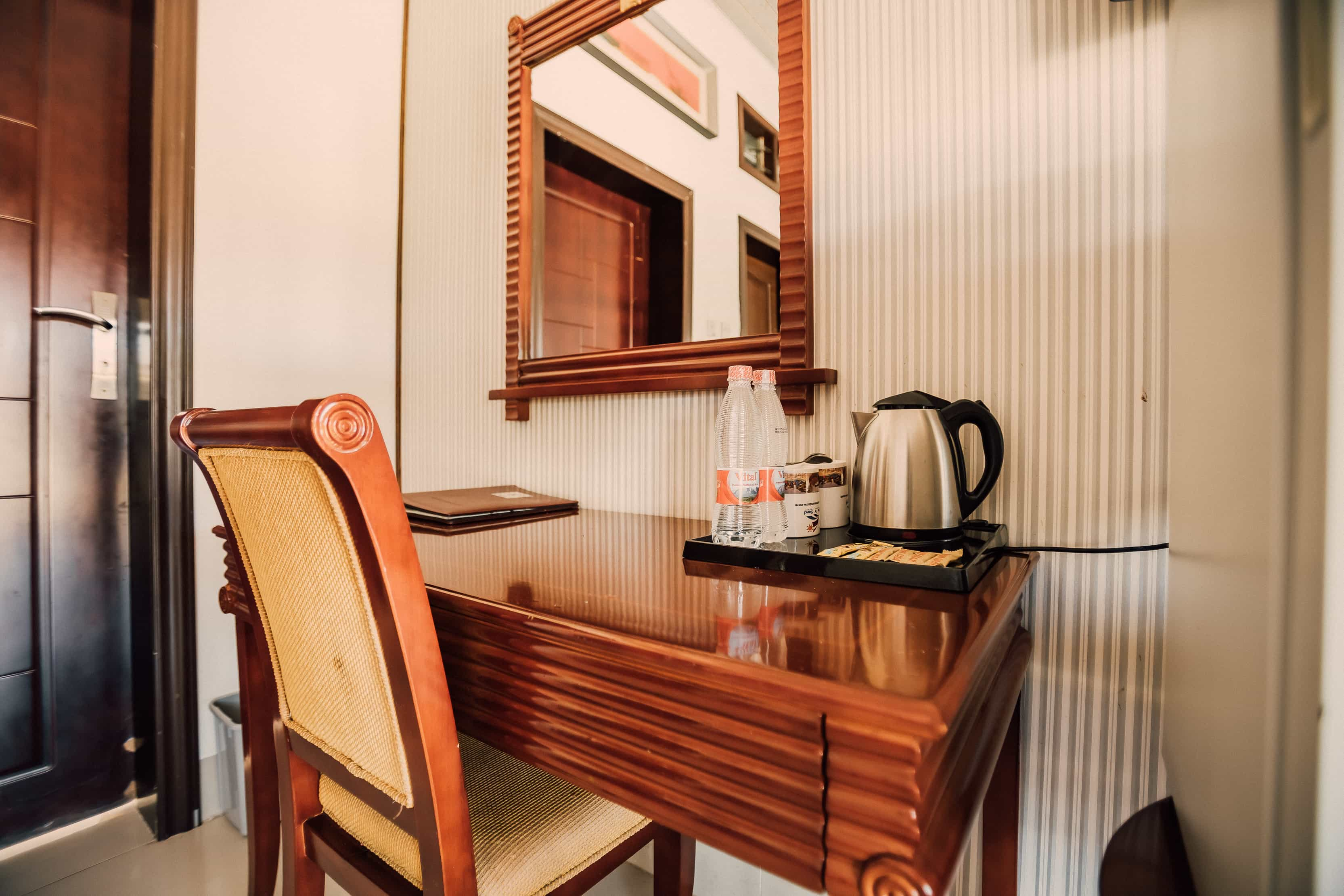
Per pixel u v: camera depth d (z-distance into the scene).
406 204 1.88
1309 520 0.28
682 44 1.20
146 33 1.45
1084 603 0.84
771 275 1.08
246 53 1.59
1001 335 0.89
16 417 1.34
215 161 1.54
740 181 1.11
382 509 0.52
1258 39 0.32
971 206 0.91
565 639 0.54
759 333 1.10
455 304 1.72
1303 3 0.28
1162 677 0.79
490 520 1.22
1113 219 0.81
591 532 1.08
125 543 1.49
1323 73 0.27
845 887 0.39
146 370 1.45
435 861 0.58
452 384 1.73
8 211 1.33
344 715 0.66
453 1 1.73
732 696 0.45
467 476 1.69
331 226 1.76
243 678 1.06
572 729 0.55
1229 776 0.36
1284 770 0.29
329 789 0.79
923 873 0.37
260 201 1.62
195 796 1.44
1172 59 0.69
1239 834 0.34
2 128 1.32
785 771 0.43
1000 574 0.73
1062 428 0.85
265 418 0.53
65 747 1.40
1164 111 0.78
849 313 1.03
